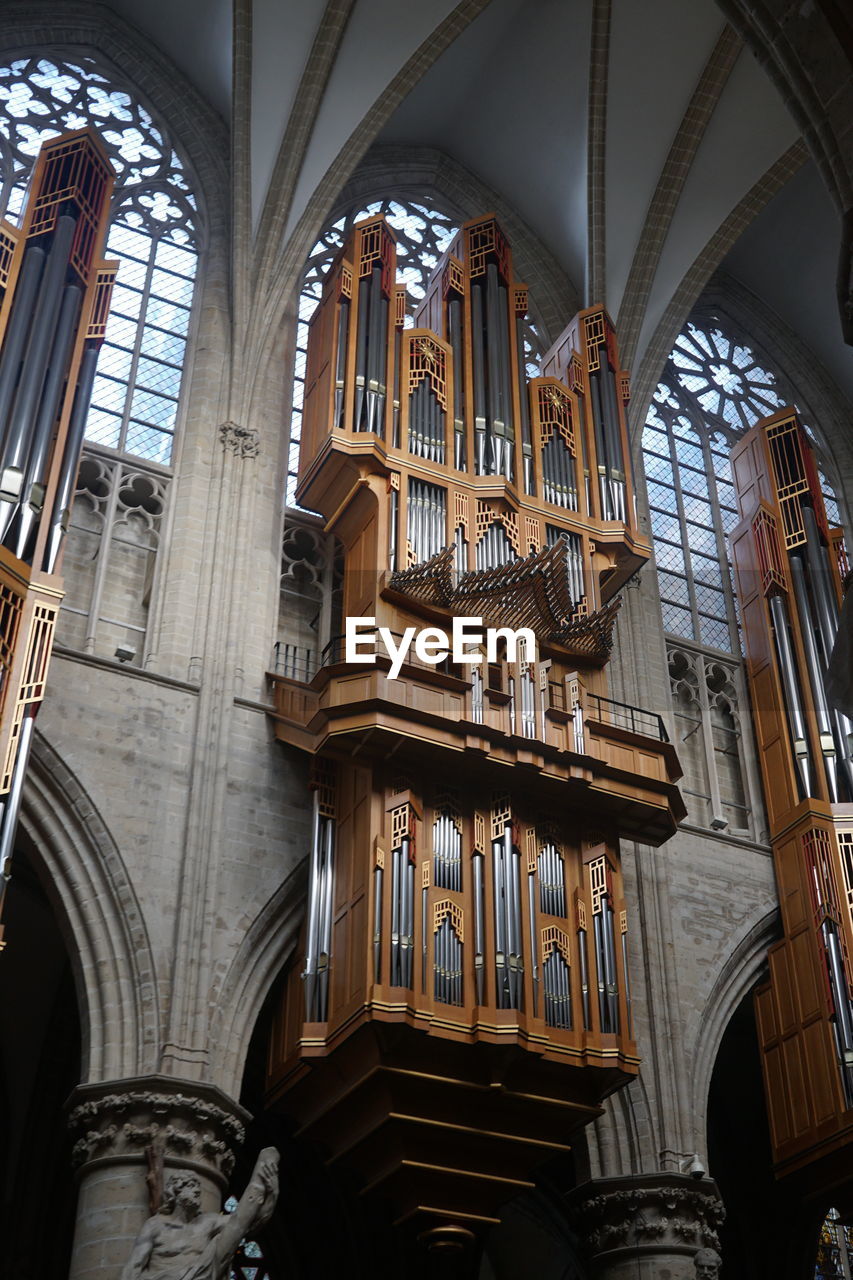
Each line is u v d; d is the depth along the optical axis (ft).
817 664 85.76
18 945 81.15
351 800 67.05
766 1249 90.63
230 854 67.87
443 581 69.92
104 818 66.08
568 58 96.73
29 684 59.11
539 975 63.93
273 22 88.02
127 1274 50.01
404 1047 60.75
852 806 81.82
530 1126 64.23
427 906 63.00
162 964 64.03
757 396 110.01
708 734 88.99
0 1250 77.87
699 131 96.37
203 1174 59.72
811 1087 74.95
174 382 85.56
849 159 38.60
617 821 70.59
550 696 69.46
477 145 104.63
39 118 91.76
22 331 67.72
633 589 90.48
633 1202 69.41
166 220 91.50
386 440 76.07
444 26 90.63
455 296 86.38
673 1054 73.97
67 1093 81.56
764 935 80.94
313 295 94.53
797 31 39.19
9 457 63.82
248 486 80.28
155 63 95.71
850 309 38.55
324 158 90.17
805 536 89.71
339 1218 88.17
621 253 99.19
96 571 75.87
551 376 89.45
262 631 76.07
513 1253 93.61
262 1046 84.17
